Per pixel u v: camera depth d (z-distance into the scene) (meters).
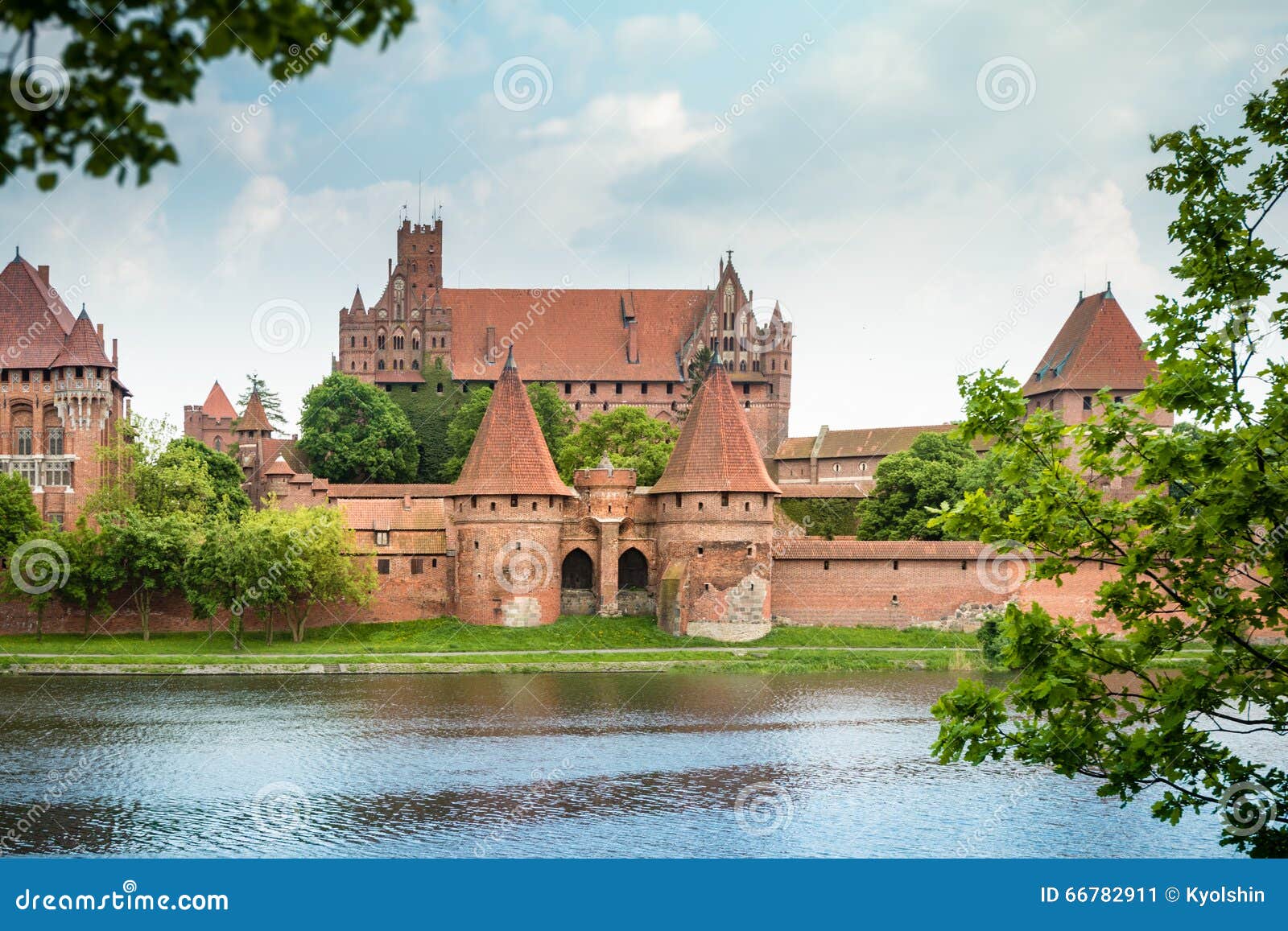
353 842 46.50
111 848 45.78
